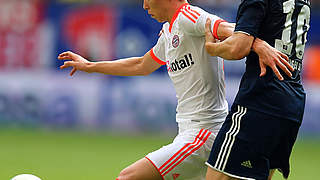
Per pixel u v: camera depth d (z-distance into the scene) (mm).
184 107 17672
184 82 17469
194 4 53438
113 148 43875
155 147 44438
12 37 52812
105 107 52625
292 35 15344
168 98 51906
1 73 52906
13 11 52719
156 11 17453
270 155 15352
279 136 15227
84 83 52750
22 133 51188
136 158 39250
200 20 16234
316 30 52750
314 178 34312
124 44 52344
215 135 17188
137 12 52219
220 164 15344
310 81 52500
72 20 52625
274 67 14430
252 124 15102
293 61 15469
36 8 52656
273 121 15055
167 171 16953
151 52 19344
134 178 16875
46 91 52875
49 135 50250
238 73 51281
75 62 19859
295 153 45281
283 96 15148
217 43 15242
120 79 52531
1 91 52906
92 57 52500
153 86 52188
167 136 51188
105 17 52250
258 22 14797
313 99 52312
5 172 33375
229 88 51188
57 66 52938
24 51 52875
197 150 17047
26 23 52750
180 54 17203
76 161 37844
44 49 52875
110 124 52688
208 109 17234
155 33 52312
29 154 40531
